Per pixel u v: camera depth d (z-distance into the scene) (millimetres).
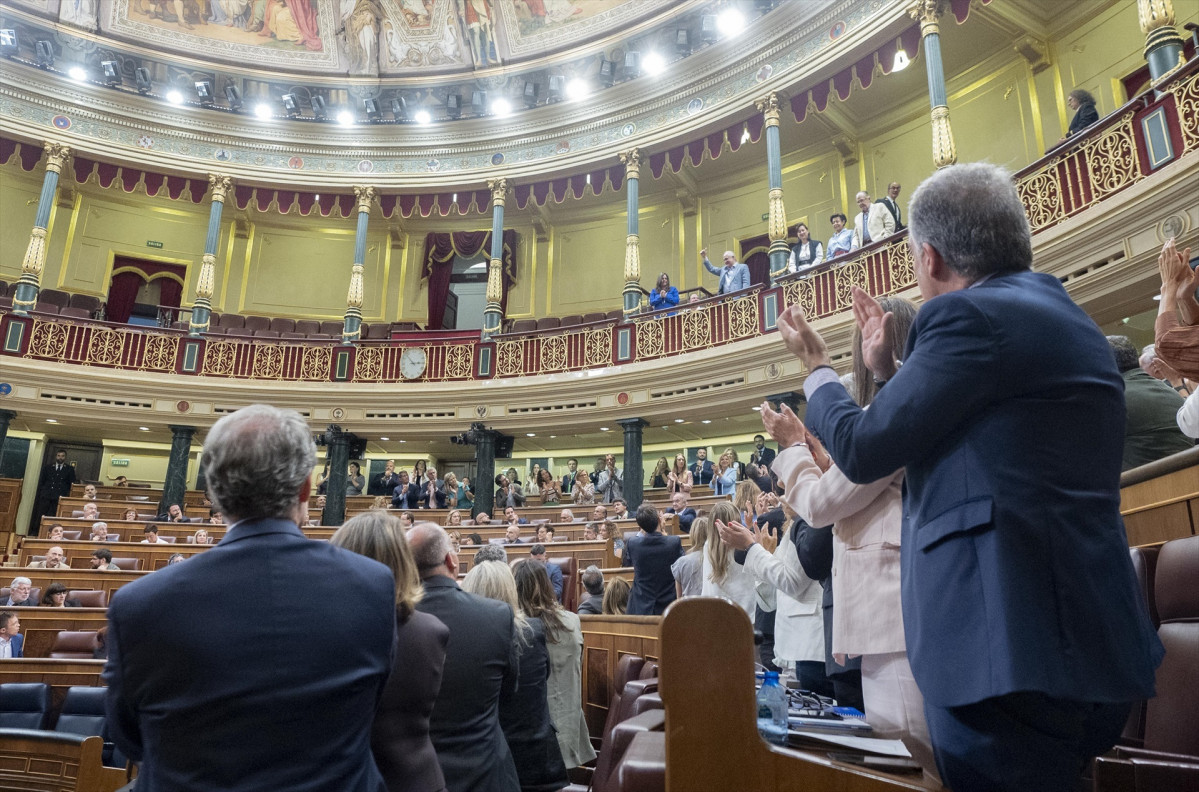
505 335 14664
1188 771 1276
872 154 14586
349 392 14742
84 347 14320
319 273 18422
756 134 13422
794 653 2932
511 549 9617
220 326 16719
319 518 14469
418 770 2018
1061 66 11969
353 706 1451
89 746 4051
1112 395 1291
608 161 15008
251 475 1536
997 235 1433
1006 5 11680
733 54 13445
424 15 16016
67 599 8234
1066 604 1156
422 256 18531
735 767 1304
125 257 17375
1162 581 1927
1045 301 1332
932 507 1277
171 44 15703
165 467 16422
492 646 2670
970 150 13109
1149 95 7504
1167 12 8008
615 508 12273
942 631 1209
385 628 1545
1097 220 7844
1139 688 1153
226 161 16000
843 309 10859
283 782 1337
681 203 16938
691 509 9398
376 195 16469
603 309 17250
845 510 1615
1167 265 2217
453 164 16047
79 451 16031
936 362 1271
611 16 14766
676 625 1346
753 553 3018
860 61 12016
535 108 15508
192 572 1447
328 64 16312
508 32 15609
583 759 4160
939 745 1240
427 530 2775
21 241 16562
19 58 14656
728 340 12375
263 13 16141
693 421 13359
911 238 1563
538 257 18109
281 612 1434
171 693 1362
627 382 13297
